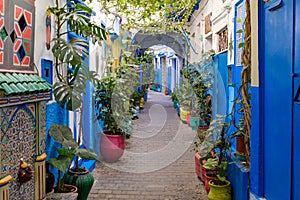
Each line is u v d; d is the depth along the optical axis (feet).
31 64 9.64
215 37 21.91
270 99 10.04
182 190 14.82
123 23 30.66
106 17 23.80
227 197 12.49
